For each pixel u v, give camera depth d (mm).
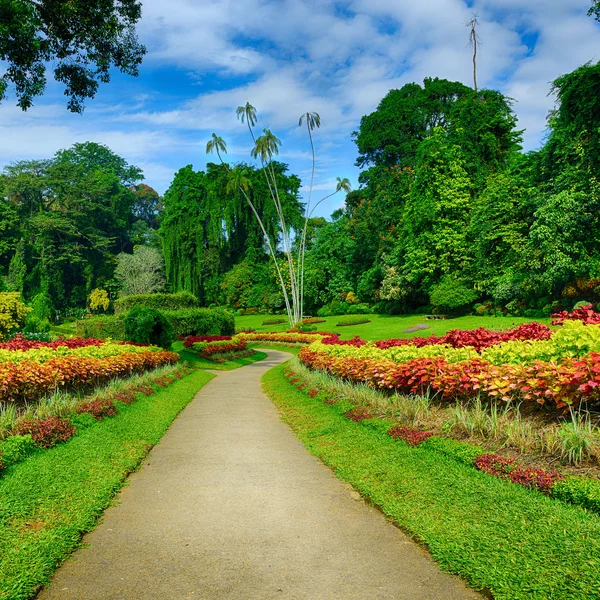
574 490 3633
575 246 25469
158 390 11867
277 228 62156
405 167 45781
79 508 4312
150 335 19688
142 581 3178
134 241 79938
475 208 37281
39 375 7512
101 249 70062
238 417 9539
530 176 31078
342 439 6711
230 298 61688
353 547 3645
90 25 12836
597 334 5406
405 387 7594
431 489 4398
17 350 10281
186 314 33094
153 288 65000
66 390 8766
